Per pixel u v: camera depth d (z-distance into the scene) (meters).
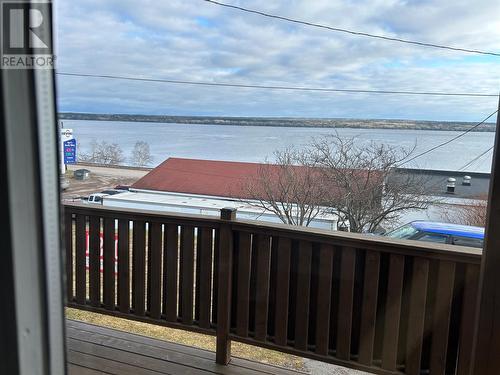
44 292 0.60
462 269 1.93
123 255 2.59
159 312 2.53
